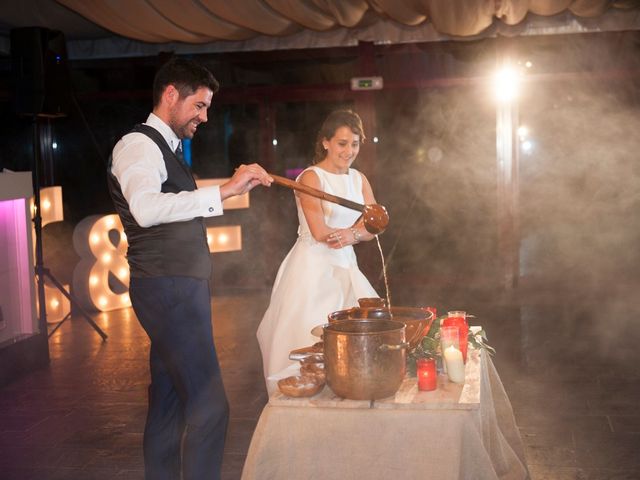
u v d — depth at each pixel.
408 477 2.03
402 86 7.89
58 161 8.50
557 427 3.75
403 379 2.15
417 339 2.35
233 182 2.33
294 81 8.13
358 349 2.04
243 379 4.81
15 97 5.68
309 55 8.04
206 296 2.55
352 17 6.77
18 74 5.67
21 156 8.53
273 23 6.98
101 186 8.50
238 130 8.43
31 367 5.16
